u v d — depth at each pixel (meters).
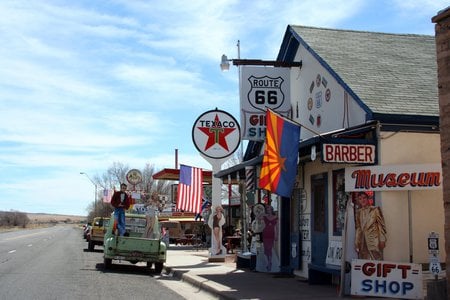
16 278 15.89
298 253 15.78
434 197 11.91
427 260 11.63
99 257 26.77
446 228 9.30
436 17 9.59
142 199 50.03
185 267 20.09
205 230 42.09
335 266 12.80
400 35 17.73
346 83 13.17
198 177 25.67
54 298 12.02
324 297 11.36
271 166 12.52
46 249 33.47
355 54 15.34
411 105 12.21
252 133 16.67
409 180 11.13
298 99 16.62
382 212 11.49
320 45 15.78
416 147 11.88
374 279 10.94
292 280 14.88
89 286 14.35
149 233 21.23
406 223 11.64
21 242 44.44
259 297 11.63
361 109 12.69
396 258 11.48
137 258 19.31
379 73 14.10
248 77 16.83
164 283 16.12
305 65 16.22
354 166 11.95
